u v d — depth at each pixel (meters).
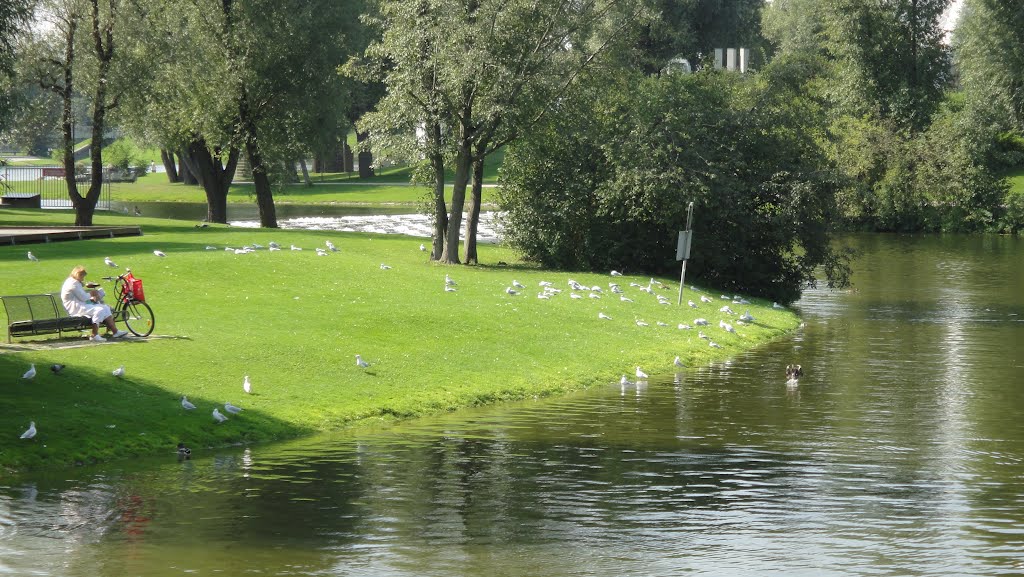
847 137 95.25
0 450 17.88
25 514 15.10
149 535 14.18
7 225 55.12
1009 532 14.74
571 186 46.56
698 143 46.53
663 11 99.56
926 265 66.00
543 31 45.75
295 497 16.22
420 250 50.88
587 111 46.84
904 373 29.33
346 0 63.31
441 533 14.43
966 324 40.50
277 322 28.58
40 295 24.83
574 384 27.05
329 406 22.73
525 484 17.16
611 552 13.70
